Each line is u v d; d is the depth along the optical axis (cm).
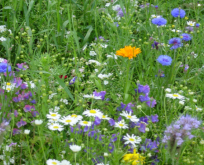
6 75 175
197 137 163
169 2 232
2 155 156
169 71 186
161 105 173
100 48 187
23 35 185
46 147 162
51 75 176
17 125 165
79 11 216
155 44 194
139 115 172
